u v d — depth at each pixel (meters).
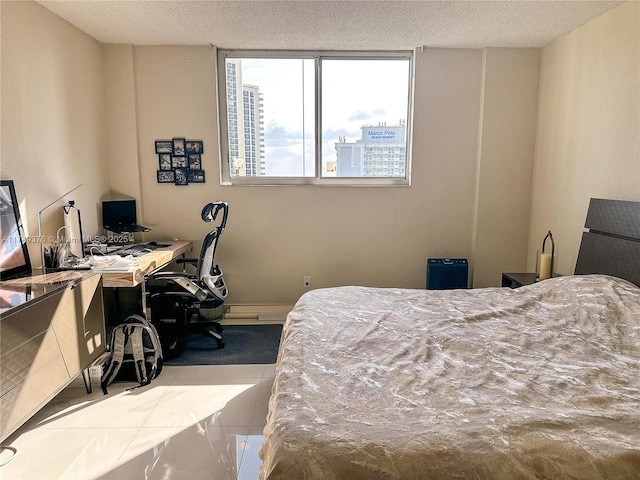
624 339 2.04
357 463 1.19
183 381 2.90
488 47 3.94
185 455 2.12
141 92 3.97
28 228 2.81
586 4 2.91
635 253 2.62
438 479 1.16
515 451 1.21
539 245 4.01
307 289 4.32
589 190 3.25
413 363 1.80
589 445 1.23
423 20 3.26
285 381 1.64
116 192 4.04
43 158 2.98
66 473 1.99
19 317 1.97
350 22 3.32
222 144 4.19
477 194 4.16
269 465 1.24
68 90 3.30
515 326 2.26
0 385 1.86
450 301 2.67
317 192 4.19
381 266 4.31
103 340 2.76
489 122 4.05
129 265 2.89
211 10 3.07
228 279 4.29
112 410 2.53
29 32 2.82
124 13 3.11
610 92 3.00
